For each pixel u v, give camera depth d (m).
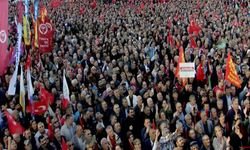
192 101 13.66
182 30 28.84
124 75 16.81
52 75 17.02
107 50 22.73
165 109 13.60
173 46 23.86
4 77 15.86
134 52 21.09
